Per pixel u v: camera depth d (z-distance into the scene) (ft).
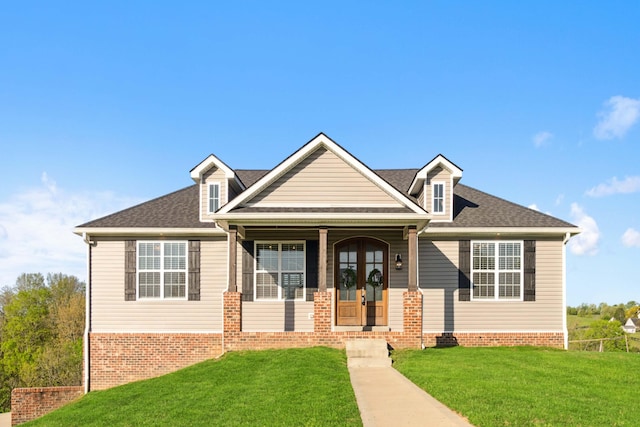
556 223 53.62
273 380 35.40
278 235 53.62
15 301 167.02
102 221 53.62
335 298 53.67
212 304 52.90
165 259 53.26
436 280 53.47
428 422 25.04
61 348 153.69
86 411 35.40
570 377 34.76
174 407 31.45
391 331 48.80
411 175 67.05
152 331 52.44
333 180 49.49
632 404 27.53
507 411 25.77
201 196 54.70
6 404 139.13
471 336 52.90
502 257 53.67
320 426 25.00
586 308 252.62
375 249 54.39
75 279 186.80
